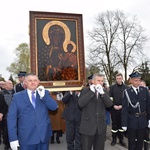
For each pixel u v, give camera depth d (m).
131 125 5.27
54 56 5.81
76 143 6.19
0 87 9.56
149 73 29.05
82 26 6.02
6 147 7.12
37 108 4.07
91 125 4.62
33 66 5.67
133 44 30.52
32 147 3.98
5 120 6.99
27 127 3.96
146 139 6.20
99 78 4.58
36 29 5.73
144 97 5.31
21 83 7.42
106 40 31.39
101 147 4.75
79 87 5.84
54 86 5.74
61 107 7.89
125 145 7.27
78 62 5.95
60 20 5.89
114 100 7.29
